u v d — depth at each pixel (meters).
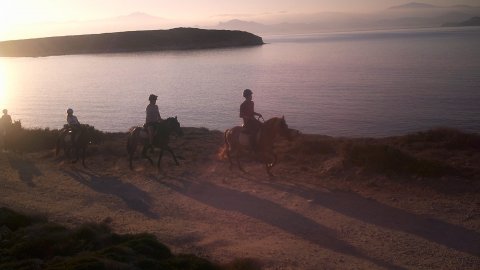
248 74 99.38
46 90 83.44
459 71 83.81
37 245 9.24
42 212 13.04
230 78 92.75
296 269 8.90
